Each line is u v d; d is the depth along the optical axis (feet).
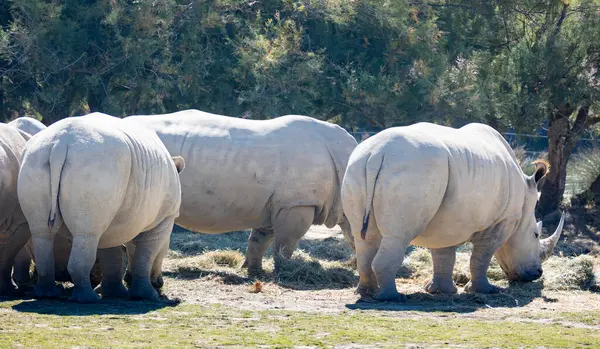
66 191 83.97
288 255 121.29
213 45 191.31
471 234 104.37
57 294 89.04
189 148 117.80
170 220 97.91
